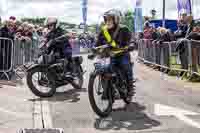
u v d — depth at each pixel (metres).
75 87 8.34
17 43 10.78
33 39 14.05
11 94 7.67
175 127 5.23
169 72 11.15
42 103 6.88
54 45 7.59
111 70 5.75
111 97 5.88
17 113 6.04
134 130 5.09
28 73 7.26
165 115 5.95
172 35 11.59
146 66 13.95
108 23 6.03
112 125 5.36
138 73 11.63
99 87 5.69
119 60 6.20
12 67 9.72
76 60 8.23
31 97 7.43
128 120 5.64
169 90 8.31
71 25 15.98
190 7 12.91
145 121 5.57
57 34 7.68
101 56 5.96
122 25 6.09
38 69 7.28
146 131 5.03
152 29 14.04
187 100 7.16
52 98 7.39
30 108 6.43
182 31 10.98
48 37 7.67
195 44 9.54
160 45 12.03
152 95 7.68
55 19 7.77
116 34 5.99
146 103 6.89
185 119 5.68
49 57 7.36
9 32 9.59
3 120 5.56
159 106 6.61
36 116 5.86
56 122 5.51
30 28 13.26
